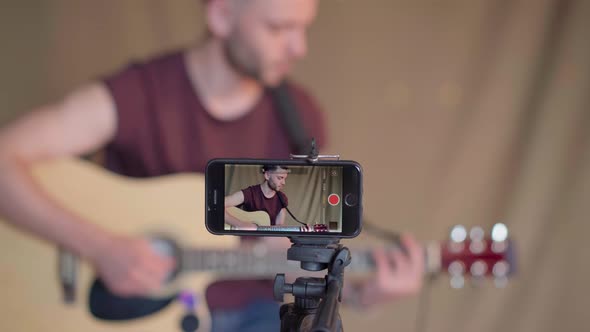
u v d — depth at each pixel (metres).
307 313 0.78
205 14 1.96
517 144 1.98
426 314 1.98
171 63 1.95
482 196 1.99
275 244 1.87
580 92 1.97
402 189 1.99
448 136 1.99
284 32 1.96
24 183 1.88
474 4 1.97
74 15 1.92
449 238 1.96
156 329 1.90
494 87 1.98
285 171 0.80
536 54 1.97
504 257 1.83
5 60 1.90
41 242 1.89
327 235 0.79
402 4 1.97
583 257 2.00
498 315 2.00
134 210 1.89
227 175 0.80
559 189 1.99
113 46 1.93
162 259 1.88
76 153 1.91
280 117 1.98
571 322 2.01
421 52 1.98
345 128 1.99
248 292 1.91
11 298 1.88
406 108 1.99
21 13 1.90
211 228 0.80
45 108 1.90
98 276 1.89
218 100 1.96
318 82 1.98
